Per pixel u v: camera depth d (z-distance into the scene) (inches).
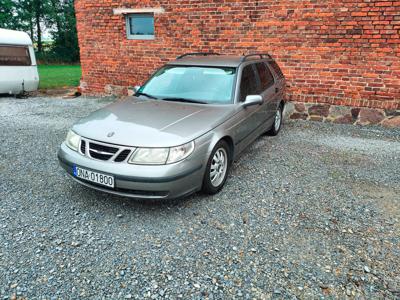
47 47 1483.8
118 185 125.1
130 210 137.1
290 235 121.3
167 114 149.8
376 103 263.6
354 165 191.2
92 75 403.5
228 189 157.9
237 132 164.7
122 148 125.3
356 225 128.7
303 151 214.8
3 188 156.6
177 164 124.8
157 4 326.6
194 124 140.4
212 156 142.3
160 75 194.4
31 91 471.8
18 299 90.1
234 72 179.9
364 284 97.6
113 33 365.1
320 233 122.8
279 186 162.2
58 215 132.8
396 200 149.5
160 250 111.6
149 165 123.0
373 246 115.6
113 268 102.7
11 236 118.2
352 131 259.8
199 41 317.7
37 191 153.6
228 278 99.1
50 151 210.1
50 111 335.3
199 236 119.6
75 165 134.0
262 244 115.6
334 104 279.4
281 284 97.0
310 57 277.3
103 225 126.0
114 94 394.0
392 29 244.1
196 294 92.8
